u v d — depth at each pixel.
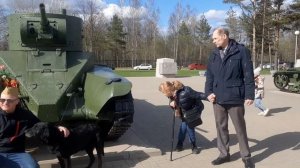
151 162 6.71
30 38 7.16
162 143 7.97
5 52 7.08
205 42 76.31
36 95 6.37
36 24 7.18
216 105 6.42
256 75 11.09
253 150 7.44
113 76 6.57
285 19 42.50
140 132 8.97
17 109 4.79
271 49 59.00
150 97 15.40
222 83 6.18
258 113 11.54
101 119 6.41
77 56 7.33
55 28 7.24
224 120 6.46
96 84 6.48
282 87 18.62
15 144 4.72
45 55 7.11
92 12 51.31
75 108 6.49
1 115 4.66
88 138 5.77
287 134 8.73
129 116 6.52
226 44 6.14
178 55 71.94
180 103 6.93
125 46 67.00
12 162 4.61
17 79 6.62
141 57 66.94
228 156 6.62
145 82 22.98
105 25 63.50
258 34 51.41
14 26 7.50
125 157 6.85
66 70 6.93
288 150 7.44
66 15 7.61
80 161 6.50
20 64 6.91
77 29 7.78
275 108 12.76
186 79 25.95
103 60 65.19
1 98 4.60
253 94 5.99
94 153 6.76
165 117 10.89
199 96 6.91
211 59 6.36
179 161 6.77
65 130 5.38
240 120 6.20
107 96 6.13
